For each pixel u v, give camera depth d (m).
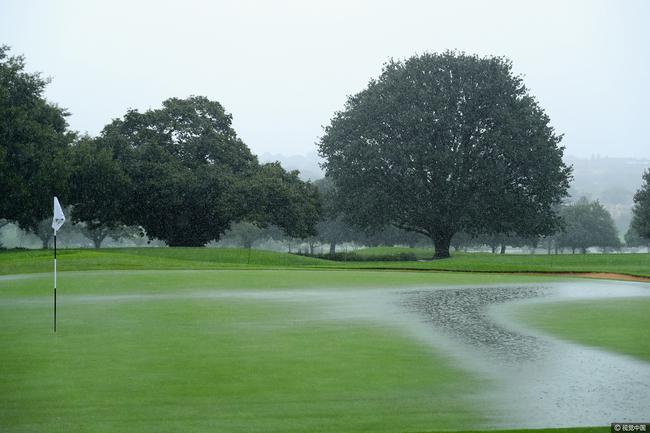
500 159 52.59
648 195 82.88
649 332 13.09
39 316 15.09
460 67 53.59
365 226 58.69
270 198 60.12
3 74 52.28
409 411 7.18
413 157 52.56
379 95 55.62
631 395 8.00
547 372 9.23
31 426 6.55
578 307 17.84
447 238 57.00
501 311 16.72
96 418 6.83
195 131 64.31
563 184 55.12
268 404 7.41
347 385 8.34
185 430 6.44
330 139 58.34
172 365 9.52
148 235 64.50
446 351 10.84
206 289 22.66
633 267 43.22
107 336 12.23
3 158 47.38
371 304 18.23
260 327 13.55
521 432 6.41
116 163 56.59
